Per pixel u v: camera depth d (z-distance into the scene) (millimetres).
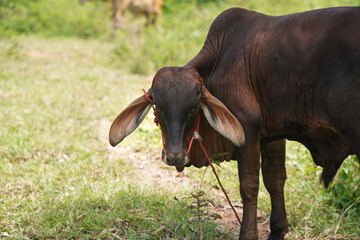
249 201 4387
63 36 21219
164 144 4059
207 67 4559
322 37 3955
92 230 5281
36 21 22141
